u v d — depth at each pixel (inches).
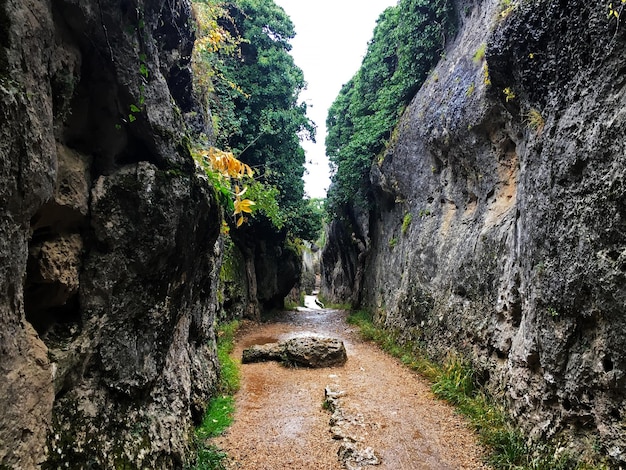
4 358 87.5
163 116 158.4
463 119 327.6
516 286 238.2
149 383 153.2
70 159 127.4
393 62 579.5
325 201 842.2
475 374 277.0
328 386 303.1
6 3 86.7
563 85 190.7
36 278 115.0
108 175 140.1
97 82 134.9
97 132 141.2
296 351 379.2
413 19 470.3
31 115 91.4
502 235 273.9
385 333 491.8
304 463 198.4
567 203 178.7
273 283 767.1
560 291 179.0
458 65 367.2
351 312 749.3
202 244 193.3
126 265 141.1
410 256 464.8
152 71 154.8
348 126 772.0
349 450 203.2
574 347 173.6
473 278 306.3
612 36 158.4
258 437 225.0
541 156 203.9
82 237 133.9
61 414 118.0
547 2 197.0
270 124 625.6
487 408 242.8
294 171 720.3
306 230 754.8
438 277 378.9
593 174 162.7
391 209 597.9
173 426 169.3
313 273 2016.5
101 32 125.9
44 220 116.3
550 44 198.2
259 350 399.2
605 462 151.3
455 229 365.4
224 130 485.7
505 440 202.1
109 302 136.6
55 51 111.8
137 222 142.8
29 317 119.4
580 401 167.6
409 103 508.7
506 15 233.5
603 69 163.6
